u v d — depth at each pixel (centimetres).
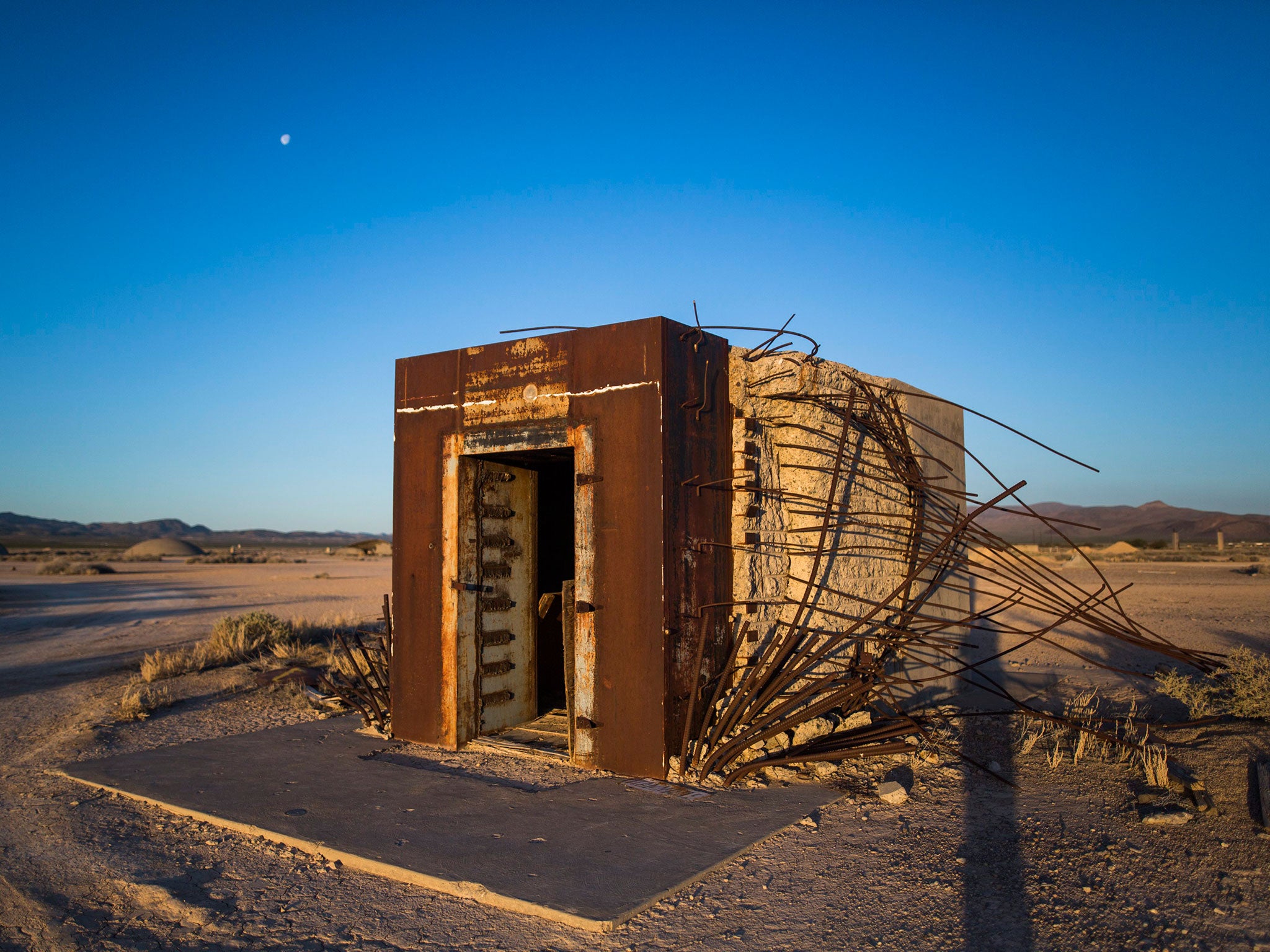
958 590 977
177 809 601
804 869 483
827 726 701
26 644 1697
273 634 1397
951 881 461
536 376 724
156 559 7212
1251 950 378
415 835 536
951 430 985
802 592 752
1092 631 1465
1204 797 562
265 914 441
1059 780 627
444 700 766
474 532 782
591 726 680
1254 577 2750
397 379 824
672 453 658
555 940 405
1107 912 419
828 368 782
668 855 497
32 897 465
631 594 660
